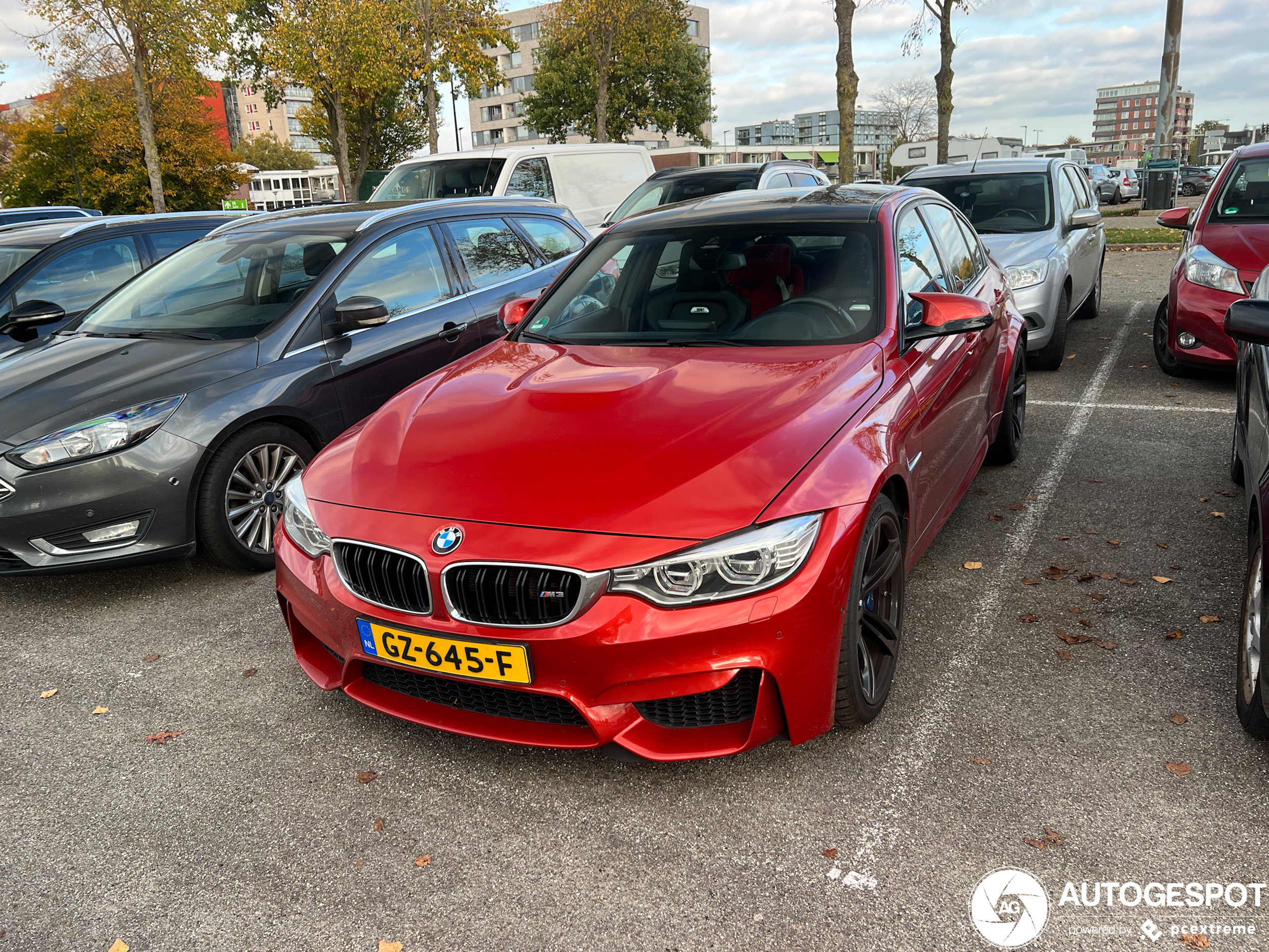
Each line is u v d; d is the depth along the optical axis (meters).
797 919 1.99
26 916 2.12
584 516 2.23
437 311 4.82
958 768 2.44
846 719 2.52
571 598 2.18
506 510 2.30
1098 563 3.68
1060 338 6.85
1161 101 23.48
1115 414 5.80
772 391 2.64
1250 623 2.52
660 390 2.71
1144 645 3.03
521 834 2.31
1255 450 2.96
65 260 6.28
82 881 2.23
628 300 3.46
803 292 3.22
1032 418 5.84
